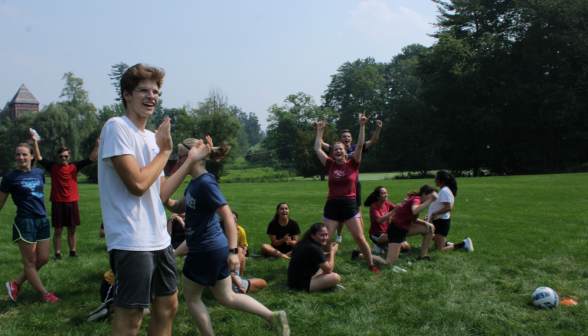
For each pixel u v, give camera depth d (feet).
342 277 18.12
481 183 76.28
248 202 54.85
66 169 23.52
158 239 8.52
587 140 132.46
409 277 17.52
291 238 24.52
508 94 140.15
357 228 18.90
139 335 12.26
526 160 141.49
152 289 8.56
